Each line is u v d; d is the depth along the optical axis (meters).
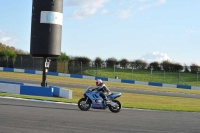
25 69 54.56
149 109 17.95
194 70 62.69
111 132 9.84
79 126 10.47
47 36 24.36
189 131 10.95
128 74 59.88
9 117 11.30
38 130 9.31
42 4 24.27
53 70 54.97
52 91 23.72
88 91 15.36
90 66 60.16
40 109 14.32
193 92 40.41
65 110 14.72
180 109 18.55
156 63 64.69
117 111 15.40
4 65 56.31
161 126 11.66
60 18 24.83
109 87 37.44
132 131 10.24
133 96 29.27
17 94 21.73
